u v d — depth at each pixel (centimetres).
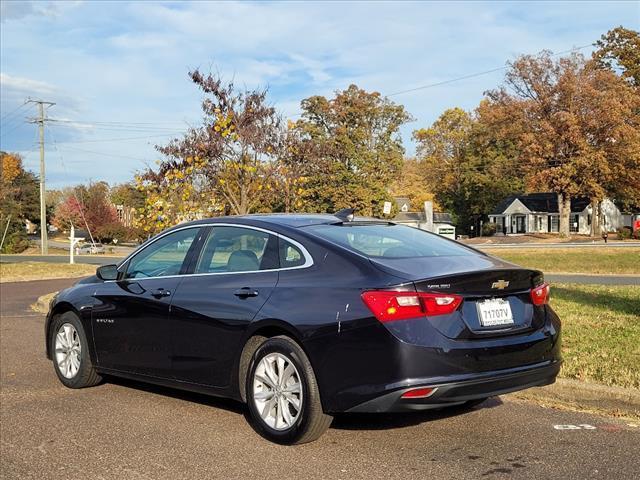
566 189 6012
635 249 4078
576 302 1147
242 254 552
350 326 450
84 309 658
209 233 588
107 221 8238
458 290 454
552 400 610
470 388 445
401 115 7894
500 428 527
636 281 2070
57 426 551
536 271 499
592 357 707
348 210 611
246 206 1800
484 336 458
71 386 677
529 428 527
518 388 475
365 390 442
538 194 8769
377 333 439
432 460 455
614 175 6022
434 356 434
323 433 484
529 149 5962
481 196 8600
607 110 5762
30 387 691
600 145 5988
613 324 903
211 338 534
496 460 454
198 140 1742
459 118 9119
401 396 431
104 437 520
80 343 666
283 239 529
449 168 9031
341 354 452
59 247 8150
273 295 501
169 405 612
